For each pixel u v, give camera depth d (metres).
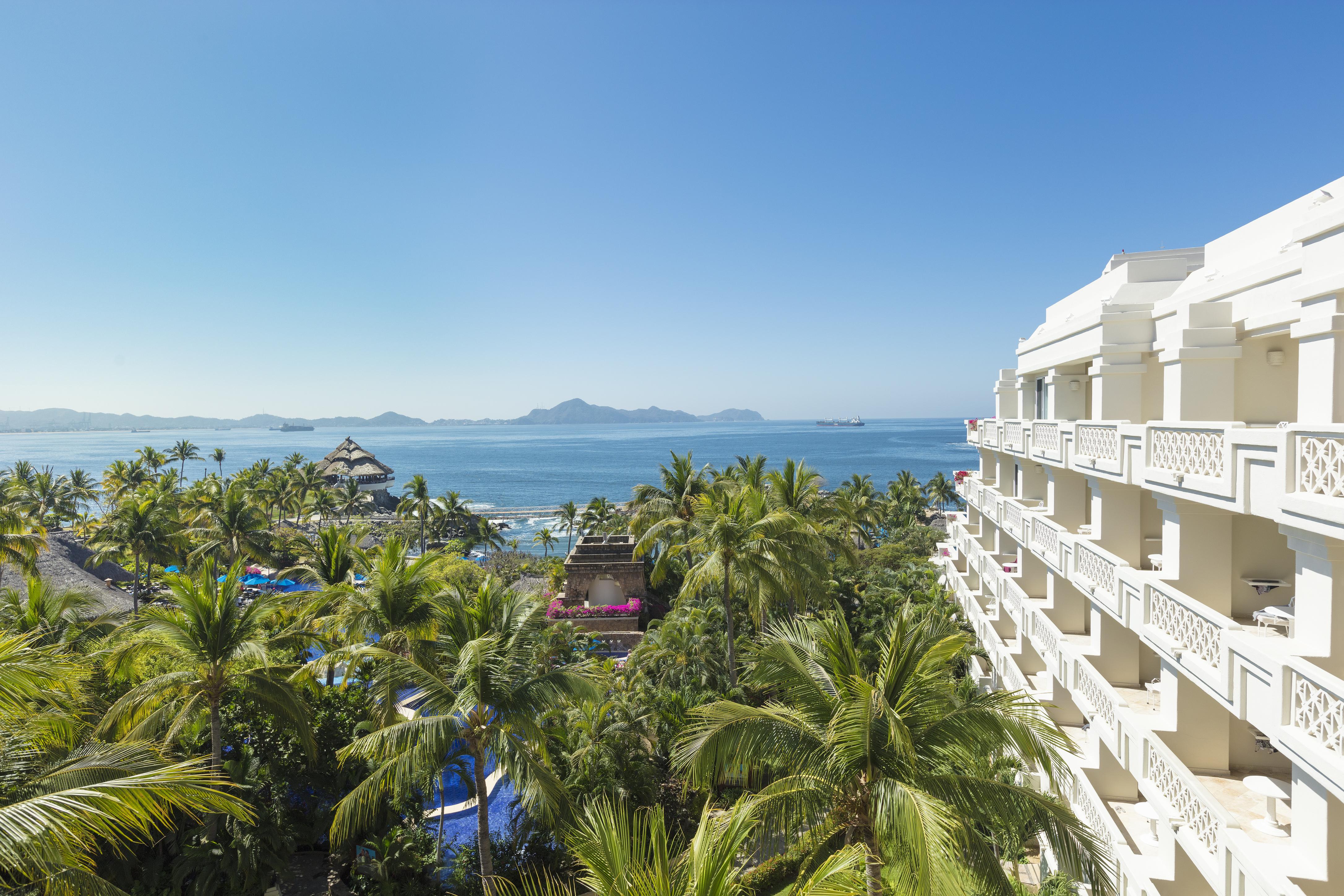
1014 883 13.51
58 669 10.38
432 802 21.11
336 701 21.08
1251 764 10.89
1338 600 7.25
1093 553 13.03
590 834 7.83
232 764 17.75
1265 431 7.67
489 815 20.72
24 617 20.09
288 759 19.72
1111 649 14.16
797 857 14.91
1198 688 11.01
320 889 17.67
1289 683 7.38
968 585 28.77
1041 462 17.28
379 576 21.50
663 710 22.48
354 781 19.66
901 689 10.60
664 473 40.22
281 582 48.53
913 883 8.47
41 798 7.57
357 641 20.56
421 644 20.28
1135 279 15.28
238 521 40.12
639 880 7.09
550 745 19.44
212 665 17.17
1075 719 16.64
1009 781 16.25
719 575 24.05
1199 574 10.51
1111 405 13.71
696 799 20.03
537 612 17.31
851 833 10.07
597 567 41.22
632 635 36.25
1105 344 13.73
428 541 70.88
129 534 39.62
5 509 32.16
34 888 8.55
